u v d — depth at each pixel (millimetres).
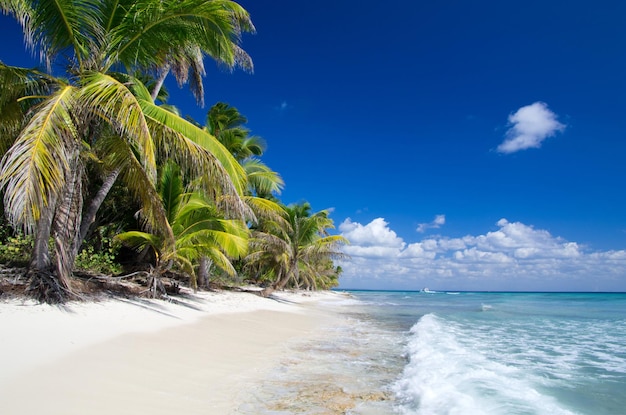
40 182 5594
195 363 6086
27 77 8258
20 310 6824
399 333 12680
